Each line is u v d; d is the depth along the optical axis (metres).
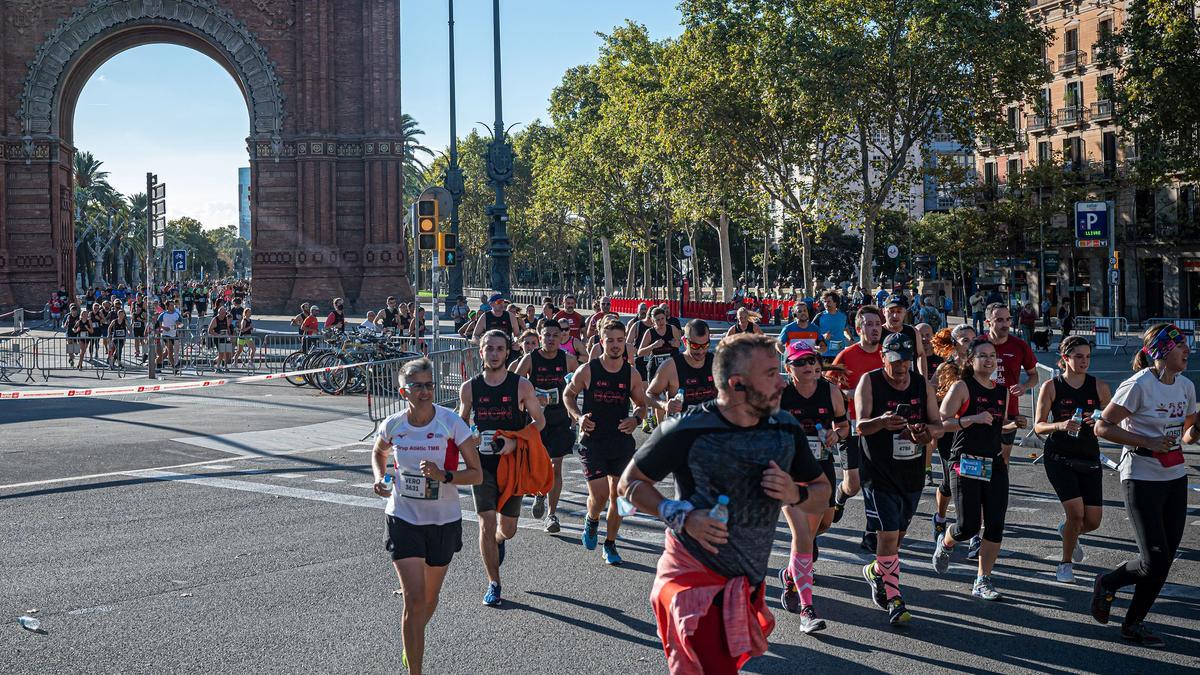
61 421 19.56
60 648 7.04
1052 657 6.84
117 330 34.59
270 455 15.54
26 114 59.41
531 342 11.04
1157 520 7.04
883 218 90.88
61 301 54.41
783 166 52.41
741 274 110.88
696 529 4.51
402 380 6.54
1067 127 63.47
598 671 6.59
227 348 32.19
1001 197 68.81
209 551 9.71
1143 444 7.07
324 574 8.92
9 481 13.27
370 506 11.80
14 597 8.23
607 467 9.51
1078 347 8.54
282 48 60.66
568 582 8.73
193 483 13.21
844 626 7.55
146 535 10.35
